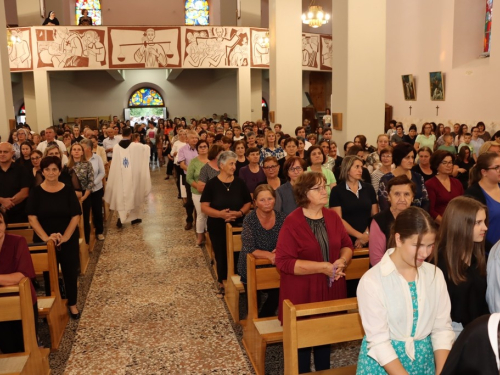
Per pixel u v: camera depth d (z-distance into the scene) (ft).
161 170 55.67
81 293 18.67
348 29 28.48
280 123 43.45
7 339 12.51
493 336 4.99
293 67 43.24
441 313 7.83
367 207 15.29
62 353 14.17
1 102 35.70
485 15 47.42
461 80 46.91
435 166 16.31
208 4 79.05
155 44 55.16
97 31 54.19
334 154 26.43
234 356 13.85
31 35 53.31
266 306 14.28
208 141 31.19
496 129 41.83
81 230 21.06
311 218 11.04
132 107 77.92
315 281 11.03
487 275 8.83
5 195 20.76
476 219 8.65
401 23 58.39
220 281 18.06
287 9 42.68
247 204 18.29
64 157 26.30
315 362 11.84
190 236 26.73
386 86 62.80
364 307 7.61
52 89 74.49
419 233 7.16
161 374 12.98
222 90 79.25
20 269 12.26
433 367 7.88
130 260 22.65
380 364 7.48
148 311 16.97
